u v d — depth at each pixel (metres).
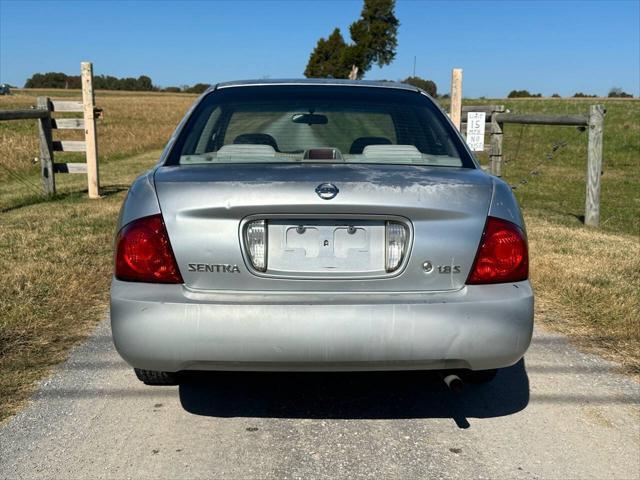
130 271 2.69
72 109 10.20
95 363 3.71
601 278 5.43
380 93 3.66
